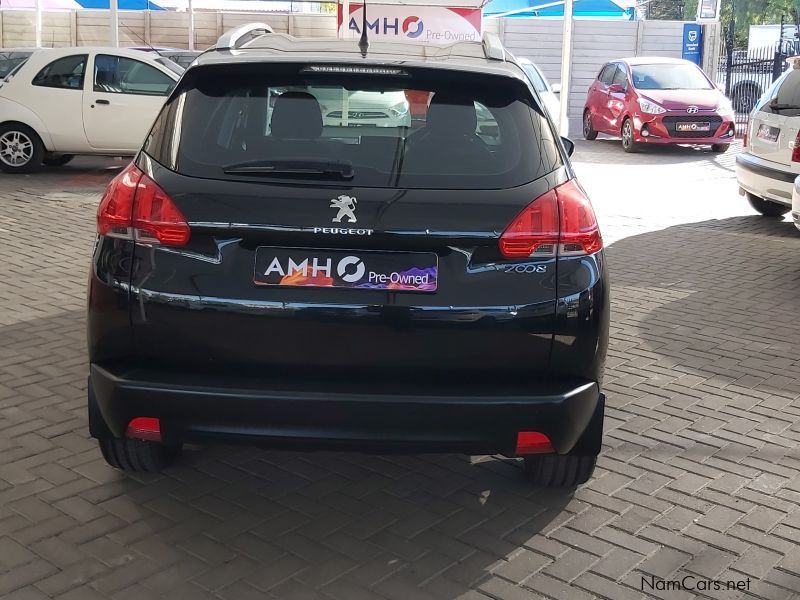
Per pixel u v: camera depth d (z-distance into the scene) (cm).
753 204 1125
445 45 436
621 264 868
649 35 2531
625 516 391
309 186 329
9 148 1352
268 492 403
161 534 365
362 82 353
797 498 411
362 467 430
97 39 2633
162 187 332
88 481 407
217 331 329
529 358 333
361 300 326
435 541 367
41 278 760
